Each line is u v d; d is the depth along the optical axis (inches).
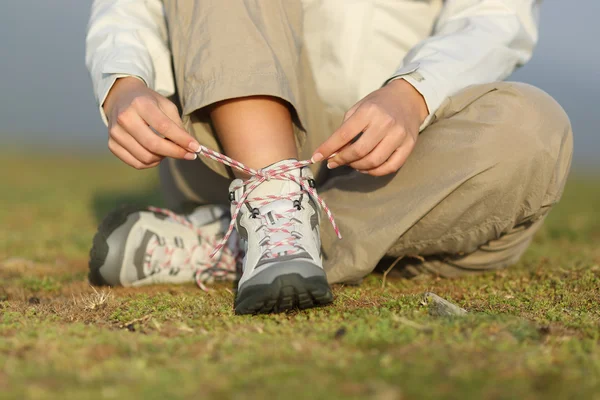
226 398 41.1
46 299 79.6
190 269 86.7
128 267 84.2
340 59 82.7
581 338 55.1
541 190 71.7
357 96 84.0
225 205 96.0
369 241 73.4
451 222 72.9
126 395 41.3
